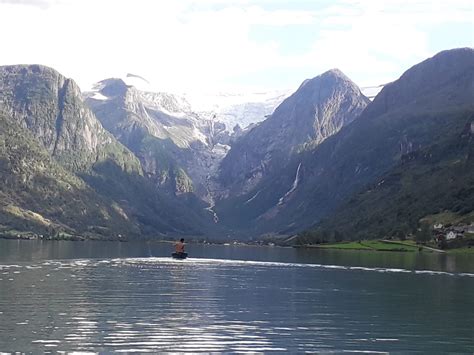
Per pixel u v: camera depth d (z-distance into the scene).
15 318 80.56
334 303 107.06
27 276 133.75
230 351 67.50
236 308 97.69
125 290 116.25
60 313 85.75
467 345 72.81
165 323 81.44
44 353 63.59
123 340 70.31
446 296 119.44
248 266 199.75
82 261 191.50
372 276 165.25
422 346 72.06
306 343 72.44
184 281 139.12
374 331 80.44
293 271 180.00
